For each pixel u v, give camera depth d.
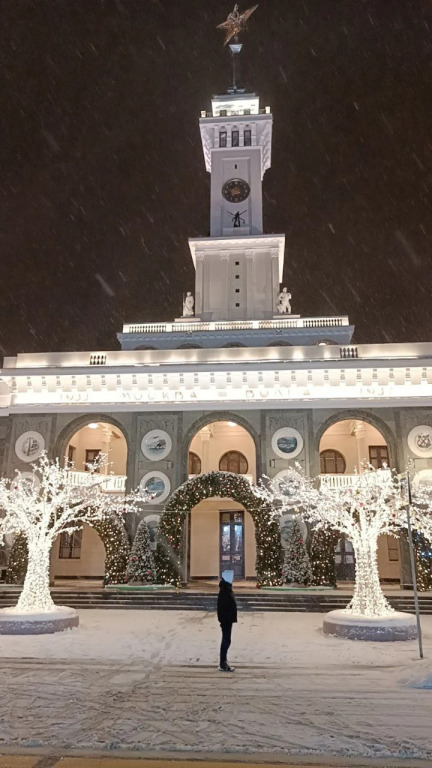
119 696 10.51
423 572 28.75
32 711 9.48
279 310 46.19
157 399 34.31
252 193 50.72
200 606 25.41
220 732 8.40
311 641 17.25
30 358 36.88
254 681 11.91
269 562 29.08
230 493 30.47
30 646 16.20
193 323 43.28
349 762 7.38
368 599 18.94
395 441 32.16
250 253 47.97
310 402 33.22
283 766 7.22
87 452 38.12
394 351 35.12
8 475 33.38
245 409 33.59
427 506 30.36
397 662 14.11
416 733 8.37
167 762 7.30
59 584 31.89
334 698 10.41
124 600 26.23
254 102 54.94
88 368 34.38
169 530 30.05
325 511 24.73
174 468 32.84
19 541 30.47
